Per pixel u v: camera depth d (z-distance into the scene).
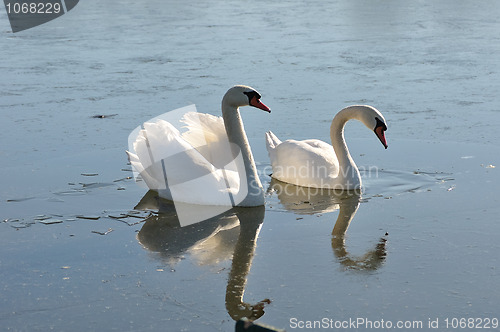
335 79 14.59
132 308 5.72
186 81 14.58
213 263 6.59
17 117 12.07
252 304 5.75
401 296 5.84
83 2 28.97
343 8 25.70
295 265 6.50
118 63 16.69
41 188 8.70
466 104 12.42
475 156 9.67
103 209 8.05
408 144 10.33
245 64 16.17
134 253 6.85
